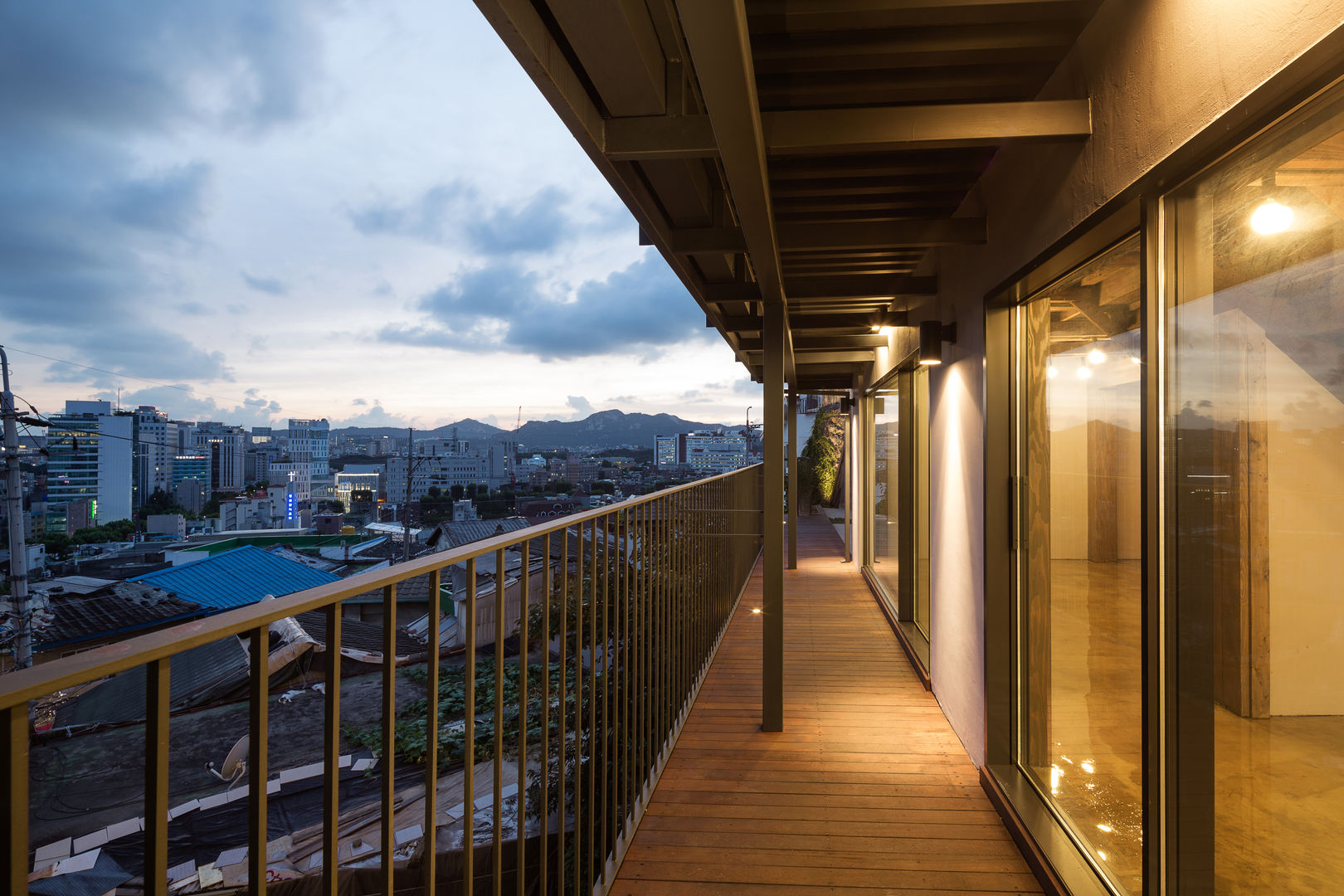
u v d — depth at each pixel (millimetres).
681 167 2146
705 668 4602
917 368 5605
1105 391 2172
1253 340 1347
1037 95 2277
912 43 1973
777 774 3182
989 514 3010
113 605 18969
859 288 3871
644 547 2877
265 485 73750
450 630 6715
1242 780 1418
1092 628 2299
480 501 44844
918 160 2754
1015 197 2570
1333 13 1069
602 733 2240
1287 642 1271
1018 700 2996
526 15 1387
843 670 4754
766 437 3738
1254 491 1360
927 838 2652
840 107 2336
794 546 8805
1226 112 1335
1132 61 1704
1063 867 2299
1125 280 2018
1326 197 1138
